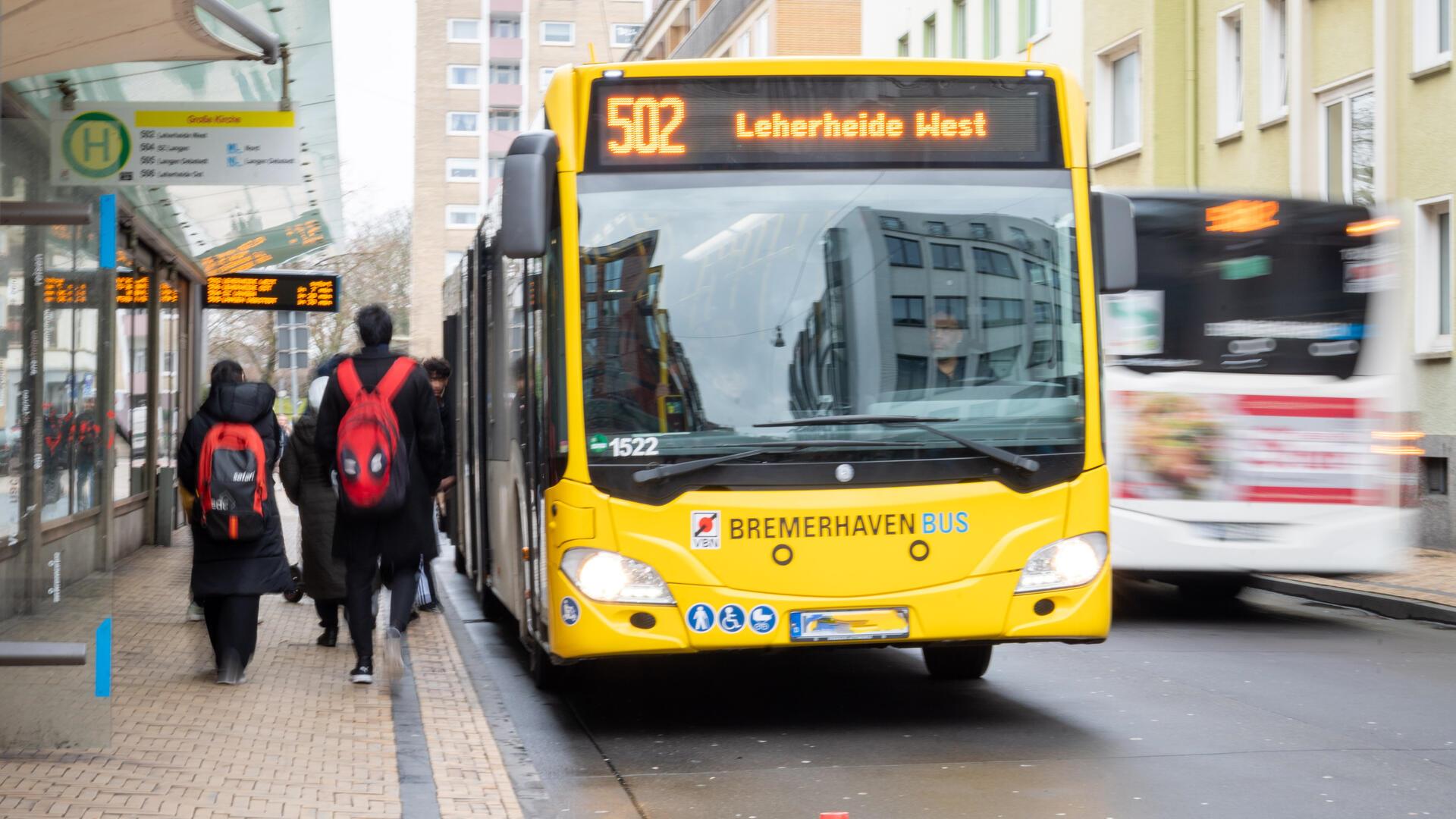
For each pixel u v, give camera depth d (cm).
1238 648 1198
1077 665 1093
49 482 776
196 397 2538
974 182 830
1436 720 875
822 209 813
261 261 2627
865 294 805
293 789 668
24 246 806
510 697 977
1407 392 1355
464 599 1577
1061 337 822
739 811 661
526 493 927
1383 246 1339
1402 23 2197
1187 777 719
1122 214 830
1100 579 809
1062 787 697
